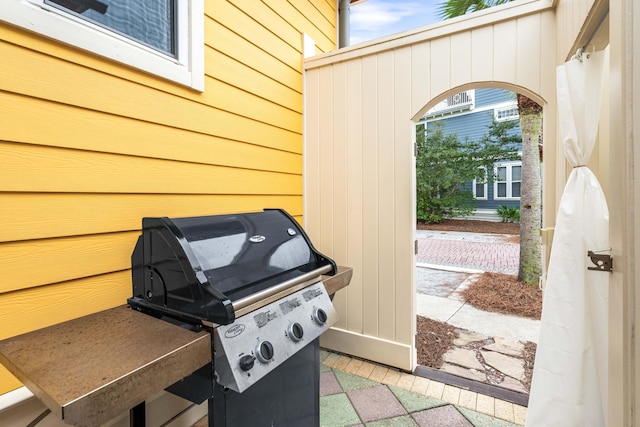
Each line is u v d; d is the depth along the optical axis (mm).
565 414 1393
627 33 833
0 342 927
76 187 1261
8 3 1048
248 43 2148
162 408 1587
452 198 11500
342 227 2590
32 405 1147
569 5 1556
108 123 1364
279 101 2455
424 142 11445
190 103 1739
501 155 10422
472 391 2102
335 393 2080
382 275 2434
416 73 2264
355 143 2516
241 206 2098
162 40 1612
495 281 4746
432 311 3623
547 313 1475
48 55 1170
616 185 958
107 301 1363
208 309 955
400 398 2027
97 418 674
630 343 857
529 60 1938
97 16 1329
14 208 1093
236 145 2055
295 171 2648
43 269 1165
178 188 1679
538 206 4523
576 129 1386
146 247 1160
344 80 2549
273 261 1272
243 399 1092
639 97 804
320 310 1296
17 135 1098
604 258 1033
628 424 870
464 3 4770
